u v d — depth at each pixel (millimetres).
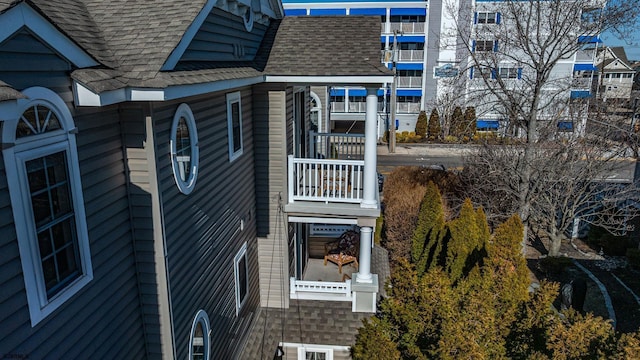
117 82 3758
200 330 5918
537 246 16016
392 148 30141
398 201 15406
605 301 11367
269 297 9258
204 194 5883
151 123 4223
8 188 2865
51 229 3355
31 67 3053
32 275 3100
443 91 29797
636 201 15203
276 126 8289
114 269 4191
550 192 14039
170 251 4785
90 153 3766
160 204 4457
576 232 16531
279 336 8406
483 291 6250
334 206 8508
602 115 14102
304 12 34906
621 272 13359
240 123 7512
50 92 3221
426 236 12383
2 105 2479
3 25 2738
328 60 8039
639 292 11977
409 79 35125
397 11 33938
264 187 8617
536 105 12992
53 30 3219
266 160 8469
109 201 4074
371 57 8086
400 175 18609
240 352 7773
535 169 13062
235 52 7250
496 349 5410
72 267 3613
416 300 6371
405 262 6695
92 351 3855
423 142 32844
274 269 9102
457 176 17266
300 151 10578
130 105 4195
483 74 13906
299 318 8891
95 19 4766
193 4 4898
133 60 4125
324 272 11766
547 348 5207
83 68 3592
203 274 5898
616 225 14734
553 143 13289
